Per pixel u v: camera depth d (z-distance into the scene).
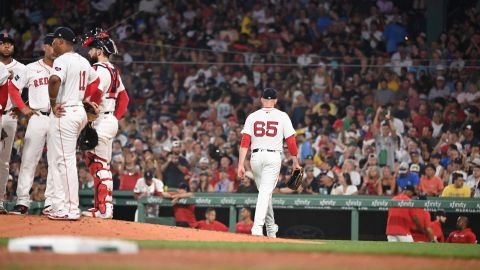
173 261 18.95
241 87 69.50
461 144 58.47
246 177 54.84
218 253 22.25
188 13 78.44
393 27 73.06
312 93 68.25
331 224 54.97
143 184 52.44
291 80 70.12
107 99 35.59
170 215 56.75
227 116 67.62
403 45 70.81
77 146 34.62
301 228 55.28
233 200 51.31
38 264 17.53
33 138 35.75
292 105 67.31
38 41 78.19
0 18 80.62
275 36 75.00
